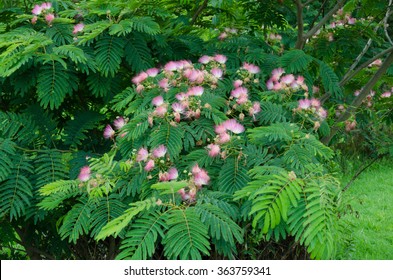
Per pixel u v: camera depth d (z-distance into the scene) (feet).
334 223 3.33
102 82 4.46
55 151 4.36
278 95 4.18
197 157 3.67
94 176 3.70
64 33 4.42
